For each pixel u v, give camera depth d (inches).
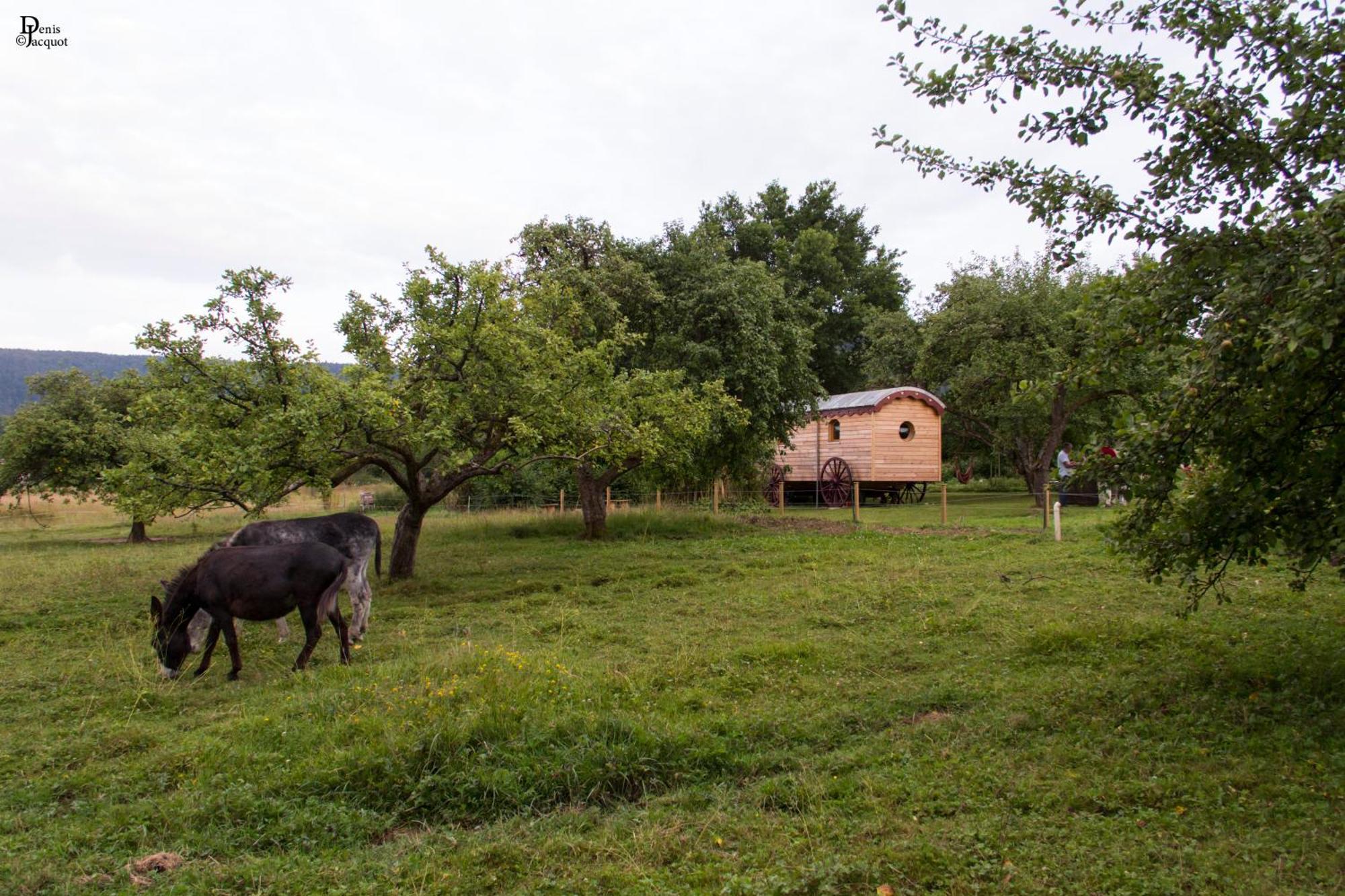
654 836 180.4
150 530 1025.5
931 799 191.6
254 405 449.4
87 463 870.4
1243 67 216.1
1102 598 390.9
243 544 370.3
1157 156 226.7
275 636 379.2
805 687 274.8
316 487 458.9
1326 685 236.2
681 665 297.9
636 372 652.1
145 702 281.0
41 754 235.1
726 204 1772.9
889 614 380.8
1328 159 205.0
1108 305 220.4
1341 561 211.6
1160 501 222.7
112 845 183.2
